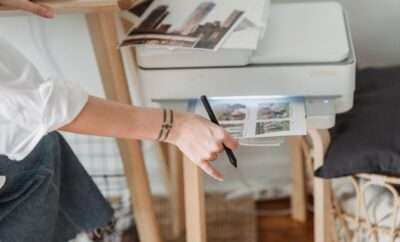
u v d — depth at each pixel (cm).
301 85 125
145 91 129
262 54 124
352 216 146
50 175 118
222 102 128
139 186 145
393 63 174
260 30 124
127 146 139
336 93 126
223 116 123
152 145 183
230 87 126
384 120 135
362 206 140
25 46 167
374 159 126
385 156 125
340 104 128
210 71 124
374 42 171
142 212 149
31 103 94
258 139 118
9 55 98
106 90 131
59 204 131
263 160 190
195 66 124
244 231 183
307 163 170
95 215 137
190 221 141
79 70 172
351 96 127
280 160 190
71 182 132
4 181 112
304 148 158
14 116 95
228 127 120
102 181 189
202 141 105
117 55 127
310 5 143
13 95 93
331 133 134
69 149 131
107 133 102
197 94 128
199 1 133
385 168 126
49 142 121
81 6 115
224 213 189
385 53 173
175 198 176
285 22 136
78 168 132
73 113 97
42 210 119
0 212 114
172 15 130
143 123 104
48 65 171
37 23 162
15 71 96
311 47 126
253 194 194
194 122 106
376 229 141
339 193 151
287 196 194
